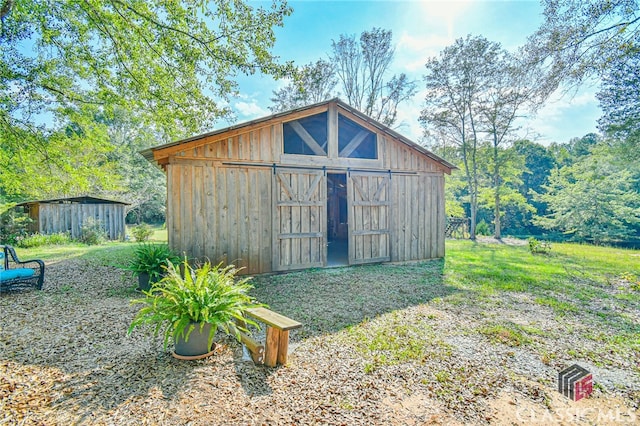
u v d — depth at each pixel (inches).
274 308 174.9
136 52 306.8
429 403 89.8
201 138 232.1
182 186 228.2
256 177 252.5
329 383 98.6
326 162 280.4
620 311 174.7
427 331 142.7
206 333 112.6
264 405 86.4
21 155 323.9
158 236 672.4
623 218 659.4
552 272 278.1
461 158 734.5
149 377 99.1
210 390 92.6
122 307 171.0
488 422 82.5
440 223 341.1
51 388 92.5
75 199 515.2
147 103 335.6
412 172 323.3
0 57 282.5
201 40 292.4
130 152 810.2
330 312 168.2
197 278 117.5
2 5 247.8
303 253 272.7
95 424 77.2
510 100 550.3
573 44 263.3
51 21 283.3
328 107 279.7
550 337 138.7
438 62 633.6
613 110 404.8
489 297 198.8
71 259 316.2
